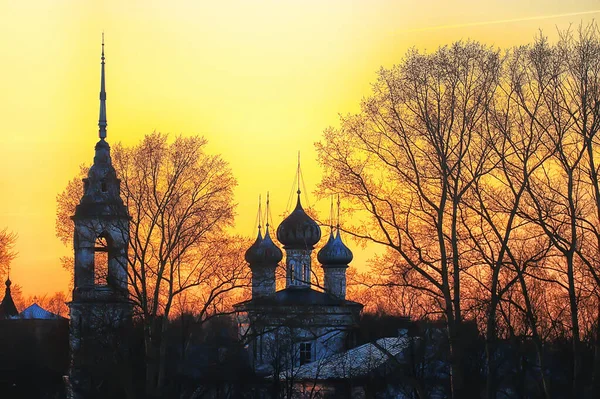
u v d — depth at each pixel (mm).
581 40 114875
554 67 113438
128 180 139875
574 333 108062
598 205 109000
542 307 124000
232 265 138750
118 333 141625
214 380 149625
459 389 104250
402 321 143125
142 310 137125
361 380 146500
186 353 148125
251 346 171875
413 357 128625
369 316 150500
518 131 112062
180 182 139750
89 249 159125
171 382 142500
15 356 168250
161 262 135250
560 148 107625
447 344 125438
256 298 157875
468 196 111188
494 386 113938
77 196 162000
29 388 167000
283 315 152500
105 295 153000
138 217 137250
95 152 164500
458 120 110000
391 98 108125
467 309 106812
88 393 143000
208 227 138875
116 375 139250
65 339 170250
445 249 108625
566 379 127125
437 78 109250
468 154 110000
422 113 107125
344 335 172250
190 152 140875
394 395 144125
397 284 103625
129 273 139750
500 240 104750
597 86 112812
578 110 112688
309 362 177500
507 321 111625
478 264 106188
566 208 110062
